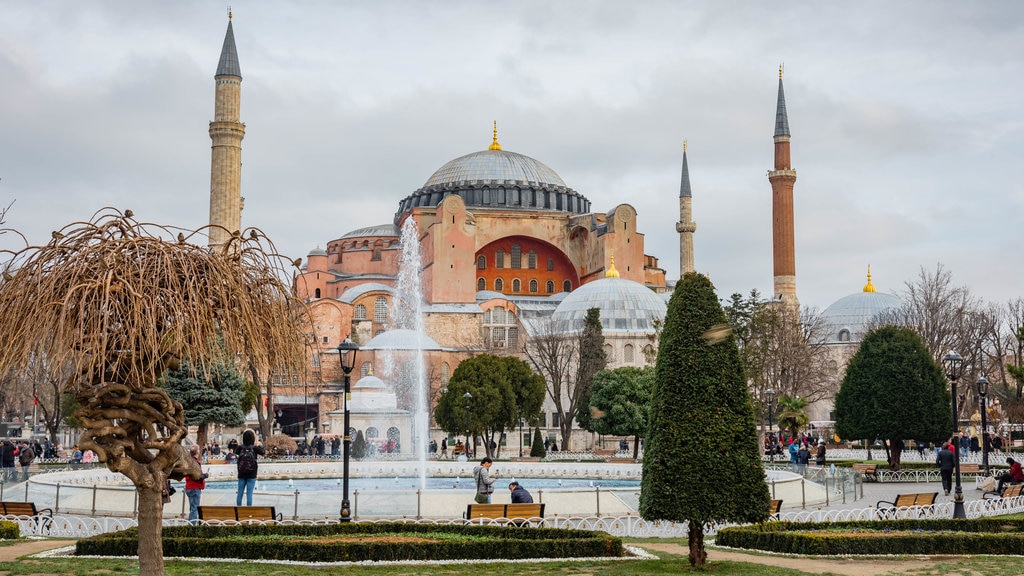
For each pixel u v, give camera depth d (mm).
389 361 105438
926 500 30297
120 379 14023
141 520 14094
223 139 91938
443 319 112125
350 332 110625
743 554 21625
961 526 25406
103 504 29906
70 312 12969
